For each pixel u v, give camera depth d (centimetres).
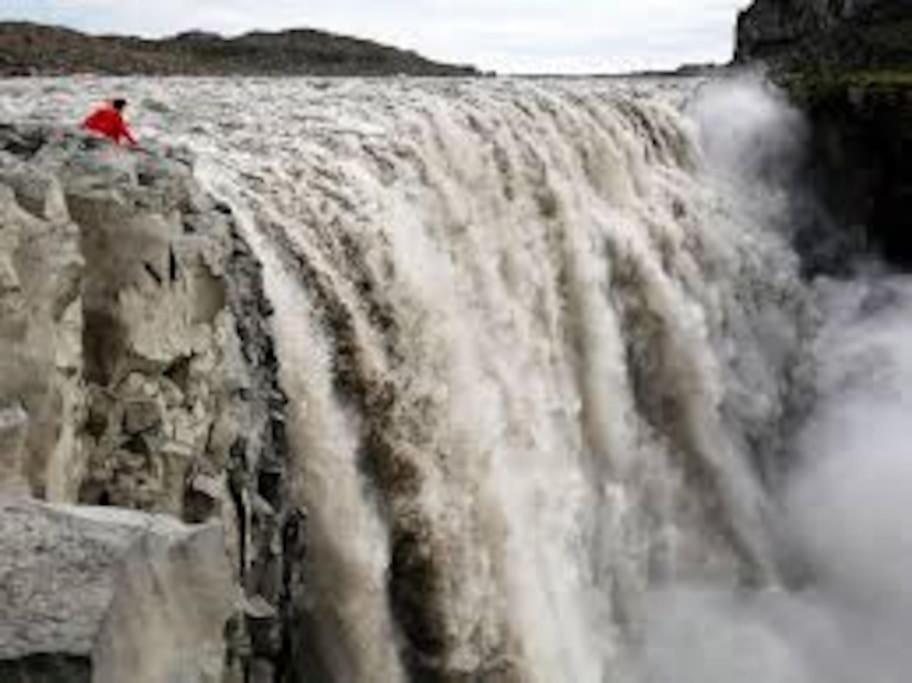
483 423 2295
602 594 2847
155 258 1304
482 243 2680
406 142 2502
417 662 2080
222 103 2969
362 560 1853
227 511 1408
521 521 2384
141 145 1666
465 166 2748
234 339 1501
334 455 1845
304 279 1916
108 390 1262
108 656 648
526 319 2784
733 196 4081
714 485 3444
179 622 724
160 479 1293
